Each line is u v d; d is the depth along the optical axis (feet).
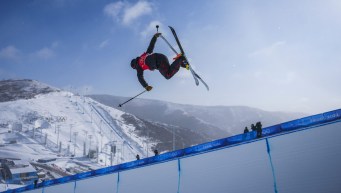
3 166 223.30
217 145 36.94
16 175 214.48
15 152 306.96
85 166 303.48
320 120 27.96
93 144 435.12
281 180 26.30
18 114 519.19
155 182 38.60
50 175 246.68
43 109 568.41
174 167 37.68
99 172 51.19
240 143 32.30
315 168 24.68
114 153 369.09
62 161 303.27
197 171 34.55
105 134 517.55
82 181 51.55
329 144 24.97
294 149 27.02
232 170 30.96
